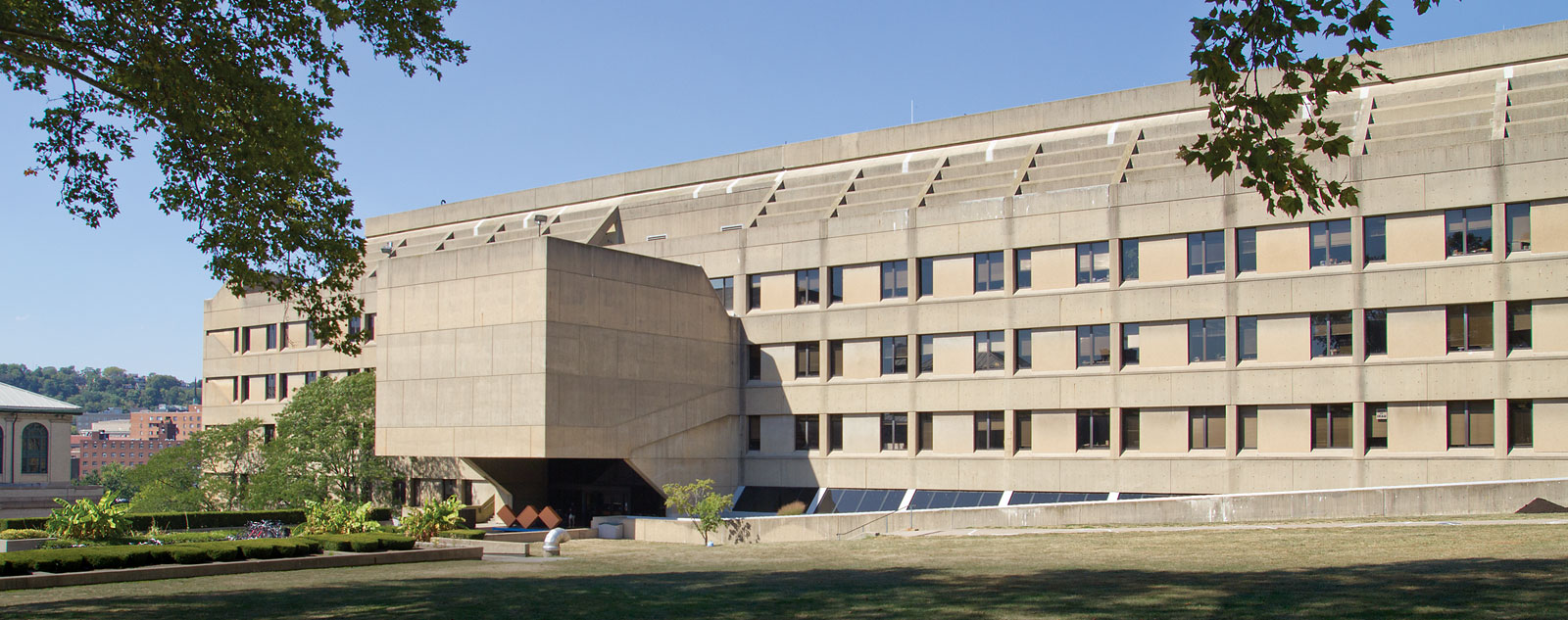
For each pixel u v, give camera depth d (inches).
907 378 2057.1
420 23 864.9
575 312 1902.1
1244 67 669.9
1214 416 1803.6
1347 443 1707.7
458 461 2380.7
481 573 1117.7
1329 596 666.2
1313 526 1256.8
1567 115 1683.1
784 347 2197.3
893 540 1451.8
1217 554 1014.4
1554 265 1560.0
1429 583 702.5
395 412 2058.3
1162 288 1833.2
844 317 2117.4
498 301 1923.0
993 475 1959.9
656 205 2544.3
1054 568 936.9
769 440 2201.0
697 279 2159.2
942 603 705.0
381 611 747.4
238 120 830.5
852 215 2187.5
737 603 743.1
